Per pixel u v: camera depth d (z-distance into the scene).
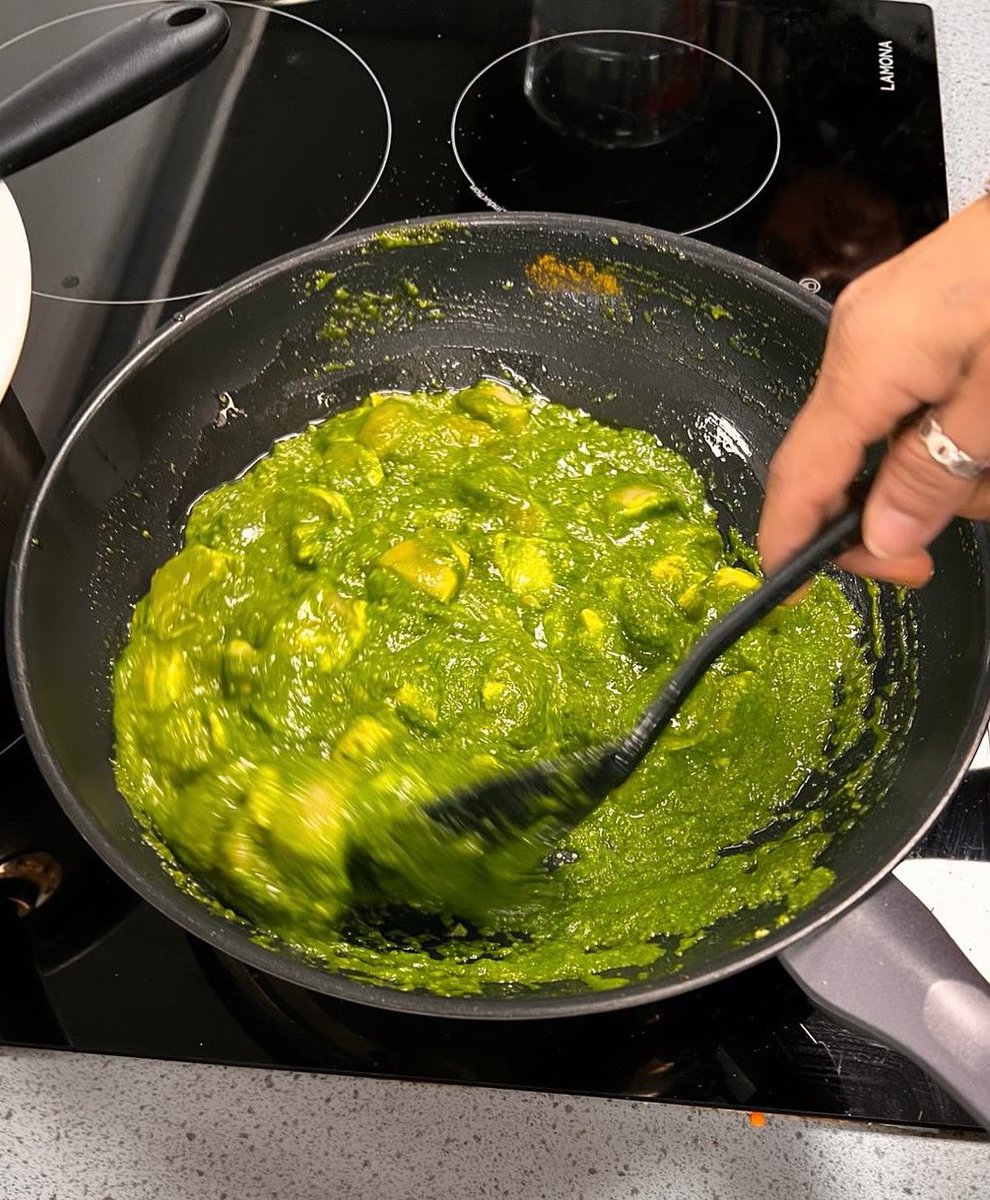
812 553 0.33
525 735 0.41
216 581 0.44
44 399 0.46
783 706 0.43
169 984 0.37
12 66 0.55
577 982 0.35
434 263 0.47
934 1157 0.34
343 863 0.38
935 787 0.33
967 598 0.37
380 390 0.50
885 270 0.29
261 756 0.41
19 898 0.38
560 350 0.49
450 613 0.44
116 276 0.50
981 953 0.37
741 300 0.45
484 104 0.54
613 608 0.44
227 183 0.52
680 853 0.40
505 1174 0.34
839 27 0.57
